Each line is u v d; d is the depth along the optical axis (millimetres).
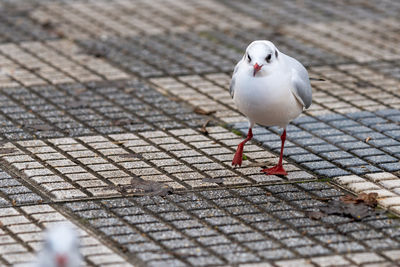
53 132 13523
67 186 11336
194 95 15672
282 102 11367
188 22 20609
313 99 15523
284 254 9469
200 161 12484
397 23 20938
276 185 11641
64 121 14062
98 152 12742
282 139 12039
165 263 9203
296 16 21438
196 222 10312
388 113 14766
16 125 13789
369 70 17328
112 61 17547
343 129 13969
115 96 15422
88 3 22078
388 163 12461
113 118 14297
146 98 15391
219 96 15664
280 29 20203
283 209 10781
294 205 10938
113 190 11242
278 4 22578
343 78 16766
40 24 20047
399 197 11172
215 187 11523
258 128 14023
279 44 19000
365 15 21625
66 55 17812
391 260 9383
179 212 10617
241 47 18766
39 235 9852
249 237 9906
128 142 13188
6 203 10742
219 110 14922
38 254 9312
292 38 19484
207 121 14195
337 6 22484
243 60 11555
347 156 12742
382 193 11312
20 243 9664
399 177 11969
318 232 10094
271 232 10062
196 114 14680
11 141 13094
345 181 11734
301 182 11781
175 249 9562
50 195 11062
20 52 17875
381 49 18812
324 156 12758
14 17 20547
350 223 10391
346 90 16062
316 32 20016
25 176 11727
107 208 10688
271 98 11250
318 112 14812
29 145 12922
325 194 11320
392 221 10469
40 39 18859
